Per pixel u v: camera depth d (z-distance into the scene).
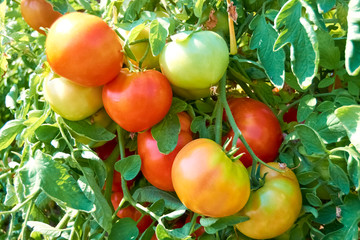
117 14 0.49
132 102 0.38
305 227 0.43
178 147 0.41
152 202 0.43
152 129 0.41
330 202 0.40
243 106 0.45
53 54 0.37
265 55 0.42
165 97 0.39
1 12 0.54
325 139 0.39
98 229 0.44
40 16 0.52
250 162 0.43
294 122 0.47
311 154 0.38
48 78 0.41
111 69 0.37
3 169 0.55
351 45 0.31
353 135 0.33
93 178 0.41
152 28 0.37
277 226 0.38
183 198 0.36
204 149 0.36
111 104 0.39
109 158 0.46
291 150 0.43
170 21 0.41
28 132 0.43
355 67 0.31
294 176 0.40
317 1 0.36
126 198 0.42
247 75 0.48
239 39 0.54
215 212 0.36
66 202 0.37
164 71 0.39
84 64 0.36
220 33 0.49
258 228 0.38
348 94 0.43
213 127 0.42
